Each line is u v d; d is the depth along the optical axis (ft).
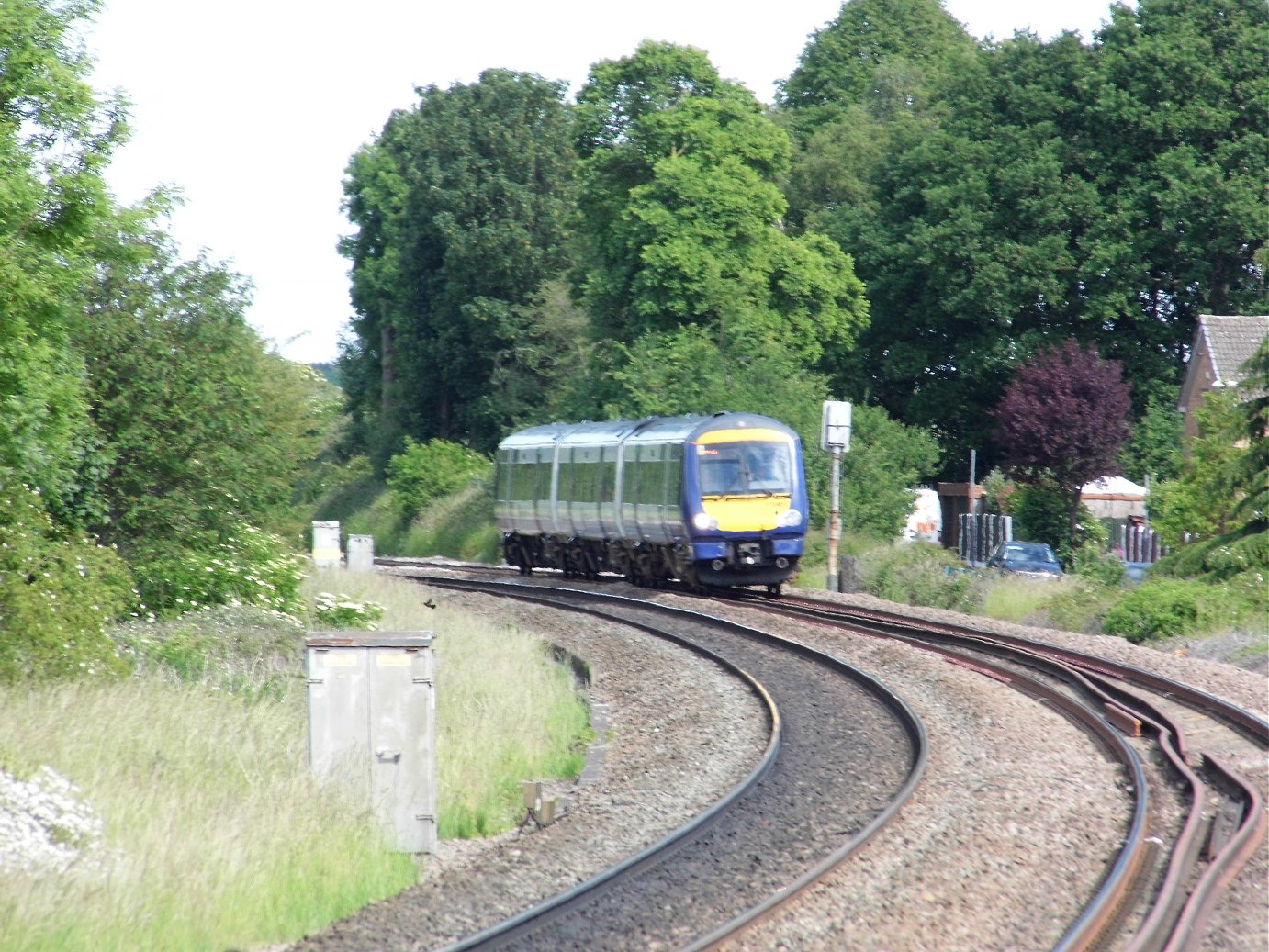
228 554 163.53
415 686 98.53
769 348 346.74
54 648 117.39
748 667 165.37
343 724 98.27
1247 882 75.31
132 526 158.20
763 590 268.41
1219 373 373.40
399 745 98.17
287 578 167.94
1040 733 123.65
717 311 371.15
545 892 80.79
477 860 92.32
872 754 117.29
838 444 266.98
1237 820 89.20
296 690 131.23
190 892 74.90
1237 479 224.74
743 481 246.06
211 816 88.12
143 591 154.71
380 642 98.43
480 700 143.02
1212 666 156.25
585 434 298.76
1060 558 331.36
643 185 402.72
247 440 164.66
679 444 250.37
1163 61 410.52
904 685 152.87
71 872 74.33
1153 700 140.05
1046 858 83.35
